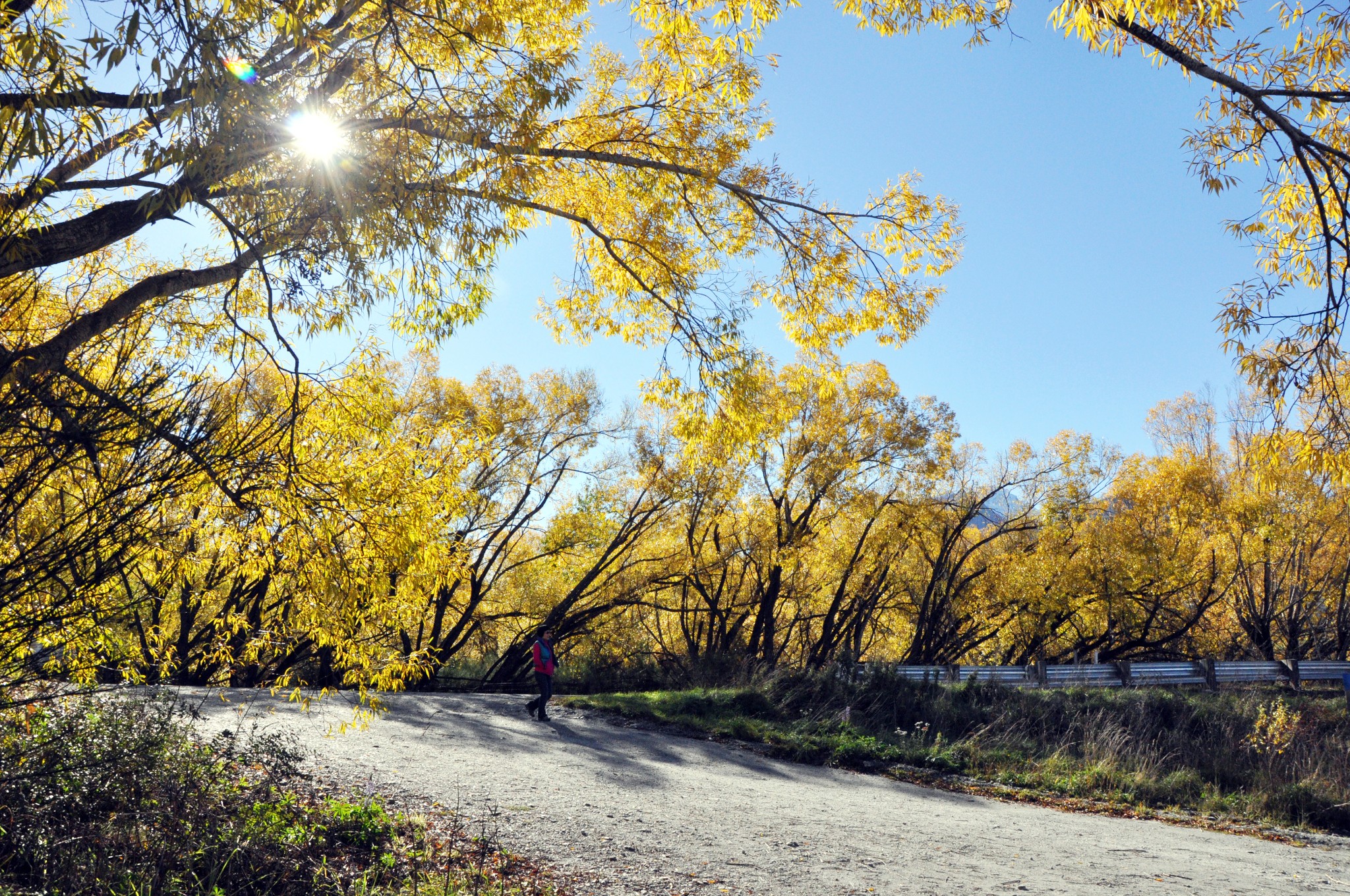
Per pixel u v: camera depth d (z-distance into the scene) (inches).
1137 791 508.7
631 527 1213.1
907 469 1129.4
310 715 532.1
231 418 232.7
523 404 1122.7
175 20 193.0
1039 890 263.4
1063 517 1275.8
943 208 396.8
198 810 209.8
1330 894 298.4
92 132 211.5
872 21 319.0
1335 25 233.6
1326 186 245.3
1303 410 240.2
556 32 359.6
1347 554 1346.0
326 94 257.4
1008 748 618.5
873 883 256.8
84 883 167.9
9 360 179.3
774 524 1154.0
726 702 692.7
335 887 200.1
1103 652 1406.3
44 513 195.0
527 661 1232.8
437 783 361.7
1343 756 593.6
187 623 367.9
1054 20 240.8
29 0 185.2
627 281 410.0
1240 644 1503.4
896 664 853.2
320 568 249.1
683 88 379.2
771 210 390.9
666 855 273.4
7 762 192.1
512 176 288.5
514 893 213.3
